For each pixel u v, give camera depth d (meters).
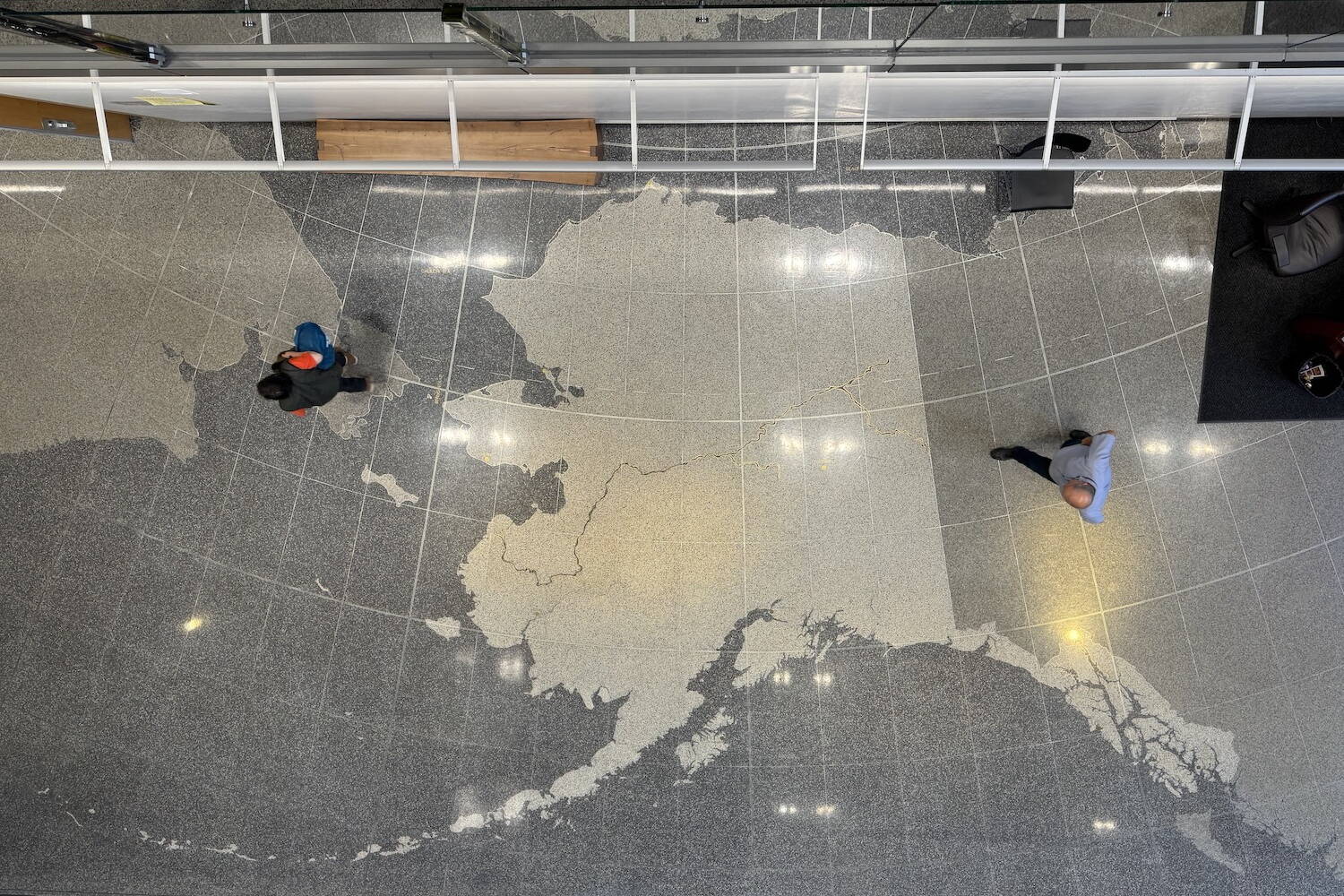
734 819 7.76
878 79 5.39
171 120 7.84
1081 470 6.93
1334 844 7.52
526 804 7.80
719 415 8.02
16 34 4.92
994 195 7.88
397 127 7.47
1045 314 7.90
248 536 7.93
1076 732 7.73
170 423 7.97
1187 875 7.59
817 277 8.01
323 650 7.89
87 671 7.86
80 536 7.92
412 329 8.02
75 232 8.02
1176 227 7.83
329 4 4.03
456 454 8.00
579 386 8.05
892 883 7.70
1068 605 7.80
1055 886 7.63
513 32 4.62
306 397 7.09
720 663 7.87
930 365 7.95
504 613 7.93
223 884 7.77
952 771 7.74
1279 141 7.62
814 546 7.92
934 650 7.82
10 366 7.98
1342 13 4.50
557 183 8.02
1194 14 4.70
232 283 8.01
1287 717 7.62
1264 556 7.70
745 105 6.73
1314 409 7.72
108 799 7.82
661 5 4.00
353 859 7.77
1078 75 5.23
